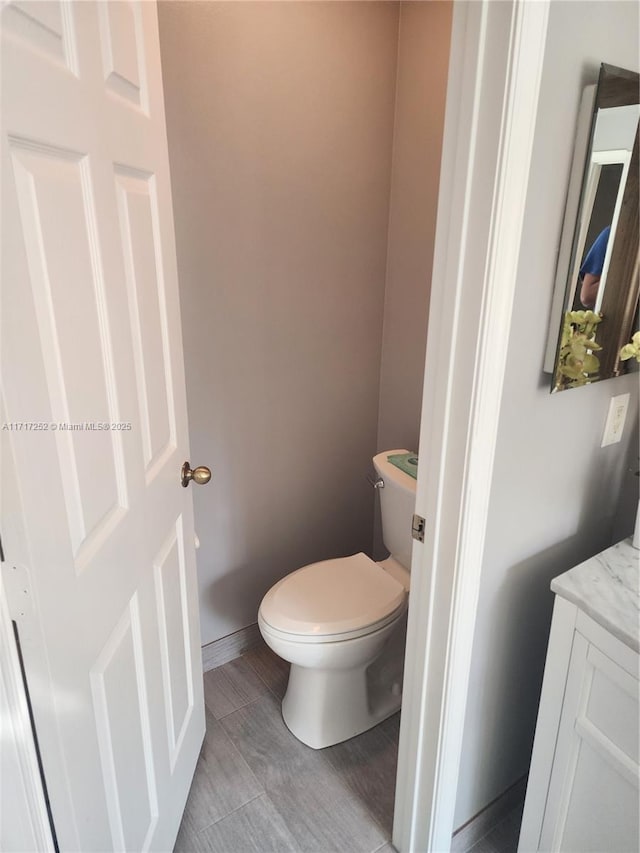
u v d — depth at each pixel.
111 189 0.93
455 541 1.09
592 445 1.32
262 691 1.99
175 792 1.41
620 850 1.11
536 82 0.84
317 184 1.88
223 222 1.72
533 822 1.30
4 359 0.64
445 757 1.27
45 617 0.74
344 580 1.82
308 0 1.68
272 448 2.05
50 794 0.79
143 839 1.18
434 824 1.34
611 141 1.01
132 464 1.05
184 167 1.61
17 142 0.66
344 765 1.71
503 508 1.15
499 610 1.25
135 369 1.06
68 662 0.81
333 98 1.82
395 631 1.90
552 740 1.21
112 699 0.99
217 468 1.93
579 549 1.41
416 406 2.14
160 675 1.26
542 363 1.10
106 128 0.90
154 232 1.16
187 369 1.77
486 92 0.85
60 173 0.77
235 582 2.10
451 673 1.19
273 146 1.75
